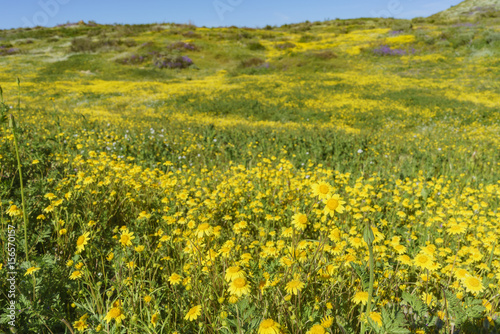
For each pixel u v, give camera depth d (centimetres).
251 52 4406
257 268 223
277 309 192
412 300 195
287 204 444
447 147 1008
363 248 259
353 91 2333
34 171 498
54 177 477
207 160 882
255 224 376
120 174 475
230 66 3978
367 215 414
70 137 822
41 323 210
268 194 489
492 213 407
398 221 437
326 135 1095
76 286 252
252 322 158
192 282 231
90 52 4144
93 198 401
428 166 780
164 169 739
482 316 193
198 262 237
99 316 200
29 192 380
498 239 346
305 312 184
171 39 4900
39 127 916
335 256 264
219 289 220
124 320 187
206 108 1883
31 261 254
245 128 1263
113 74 3316
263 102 2028
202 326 187
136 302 204
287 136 1073
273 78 2977
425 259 210
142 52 4016
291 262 212
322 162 855
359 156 898
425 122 1609
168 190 452
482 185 623
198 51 4394
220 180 611
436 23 5231
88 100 2095
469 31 3769
